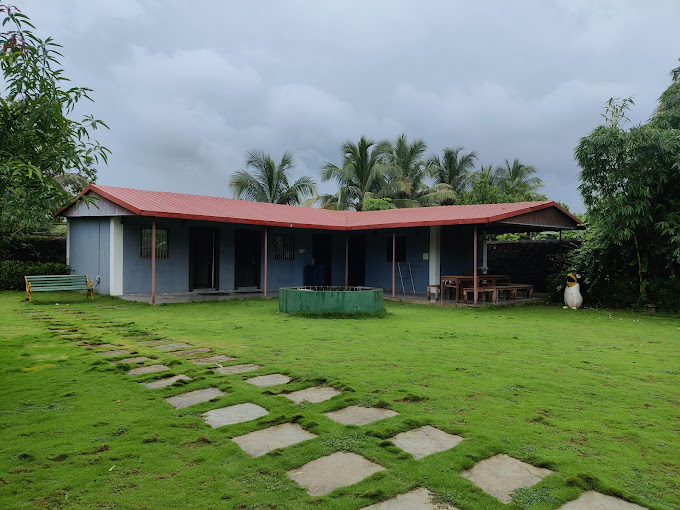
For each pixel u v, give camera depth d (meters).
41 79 3.05
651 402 4.12
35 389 4.37
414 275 15.32
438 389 4.39
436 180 34.88
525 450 3.06
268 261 15.59
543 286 15.70
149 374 4.90
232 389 4.36
